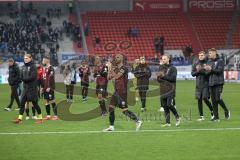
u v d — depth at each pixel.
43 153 13.57
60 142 15.21
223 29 67.62
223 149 14.08
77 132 17.22
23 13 63.62
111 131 17.33
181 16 68.94
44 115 22.39
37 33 60.62
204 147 14.37
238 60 55.88
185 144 14.81
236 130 17.47
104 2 68.44
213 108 20.25
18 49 57.91
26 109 21.03
